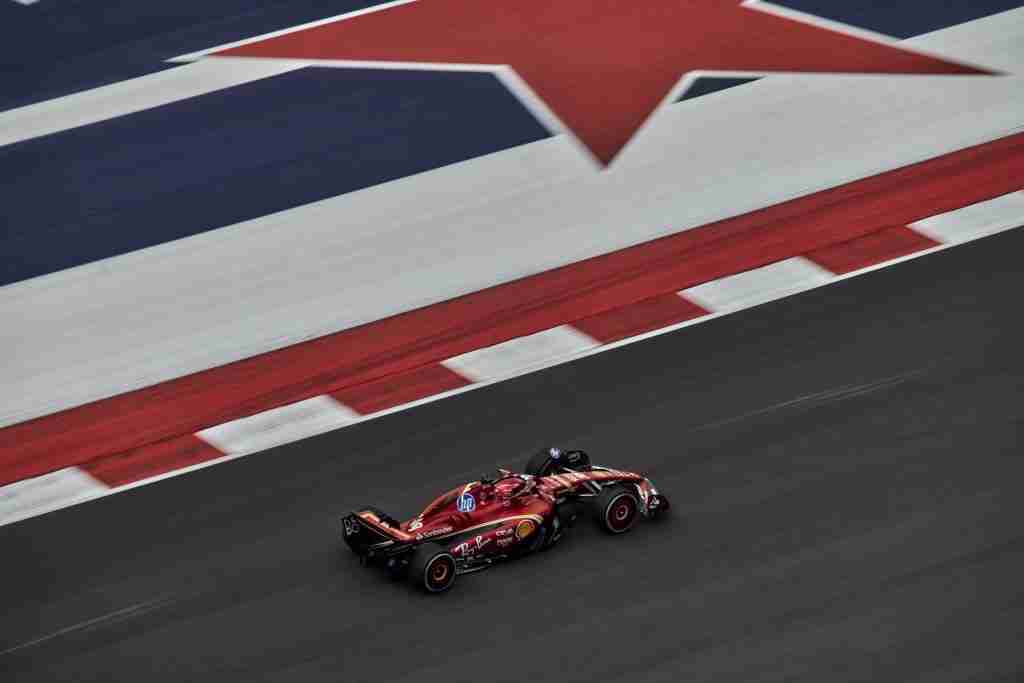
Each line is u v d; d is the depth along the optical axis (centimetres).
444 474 7275
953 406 7506
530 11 12050
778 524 6719
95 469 7519
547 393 7875
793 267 8919
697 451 7294
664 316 8512
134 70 11550
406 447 7506
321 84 11188
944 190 9662
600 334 8388
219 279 9206
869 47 11438
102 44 11938
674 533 6681
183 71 11488
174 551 6819
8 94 11338
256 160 10362
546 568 6475
